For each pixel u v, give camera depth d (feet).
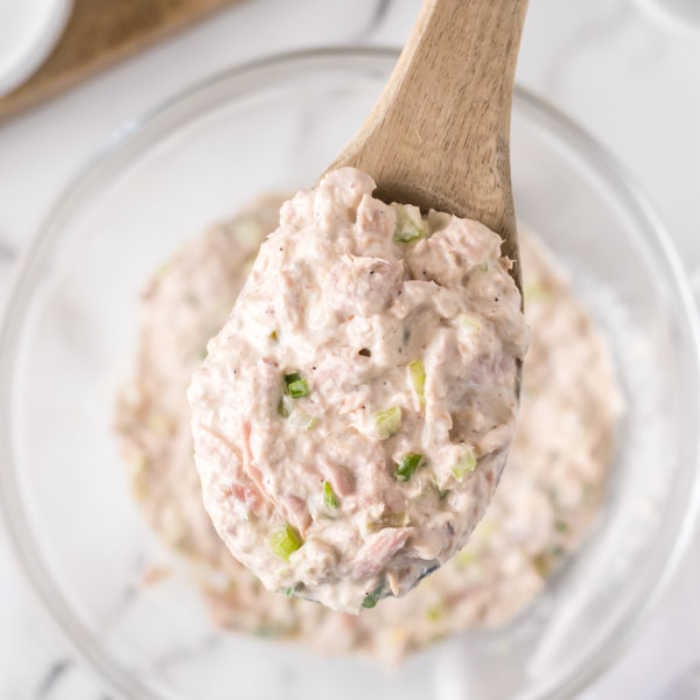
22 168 1.54
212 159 1.46
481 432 1.03
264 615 1.41
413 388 1.01
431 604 1.40
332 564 1.01
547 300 1.45
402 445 1.01
